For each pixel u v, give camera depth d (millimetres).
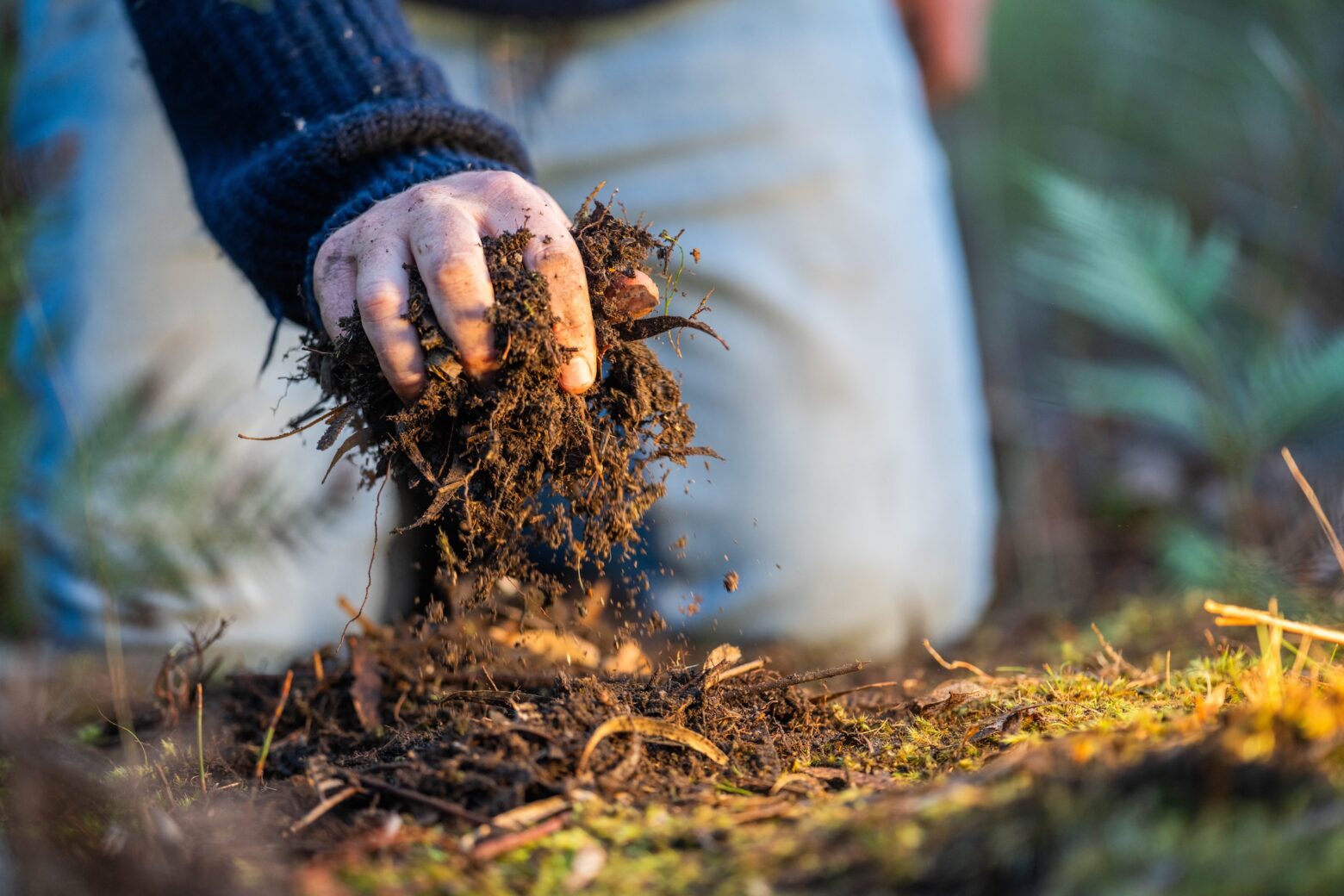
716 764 1185
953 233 3494
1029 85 4617
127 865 918
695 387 2623
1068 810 846
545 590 1342
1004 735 1240
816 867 882
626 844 979
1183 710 1236
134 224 2258
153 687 1699
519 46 2453
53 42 2375
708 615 2477
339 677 1536
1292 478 2859
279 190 1366
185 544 1613
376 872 942
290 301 1434
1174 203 4254
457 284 1133
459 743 1172
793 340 2635
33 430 1888
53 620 1983
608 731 1164
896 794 1039
